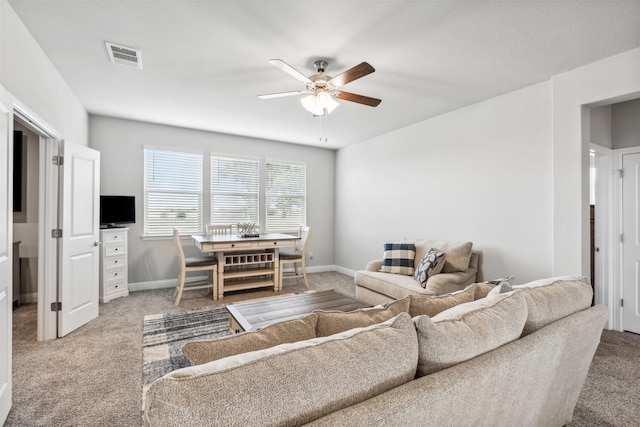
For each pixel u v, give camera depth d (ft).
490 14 6.53
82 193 10.14
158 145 15.24
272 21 6.88
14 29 6.53
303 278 17.31
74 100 11.14
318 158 20.12
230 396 2.03
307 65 8.89
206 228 16.42
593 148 10.14
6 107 5.68
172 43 7.81
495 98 11.14
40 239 9.00
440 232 13.17
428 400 2.64
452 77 9.57
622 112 10.59
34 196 12.78
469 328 3.44
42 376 7.09
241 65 8.95
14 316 11.03
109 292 12.96
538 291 4.63
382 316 4.02
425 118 13.70
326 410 2.36
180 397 1.92
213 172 16.76
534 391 3.97
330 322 3.75
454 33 7.24
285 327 3.49
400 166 15.31
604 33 7.17
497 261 11.02
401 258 12.30
